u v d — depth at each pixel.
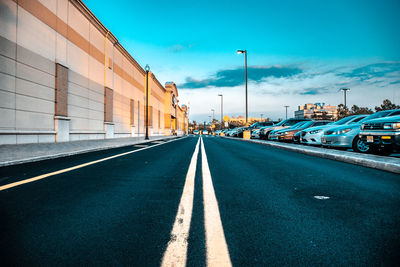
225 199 2.79
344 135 7.81
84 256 1.52
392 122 5.90
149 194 2.97
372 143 6.41
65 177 3.93
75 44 13.16
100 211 2.35
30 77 9.80
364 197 2.91
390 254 1.57
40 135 10.34
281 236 1.83
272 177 4.11
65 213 2.28
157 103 36.28
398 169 4.50
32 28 9.88
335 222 2.11
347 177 4.14
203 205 2.56
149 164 5.46
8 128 8.76
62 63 11.91
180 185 3.46
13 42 8.95
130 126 23.33
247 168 5.04
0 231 1.86
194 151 8.86
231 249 1.62
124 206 2.51
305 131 10.88
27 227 1.95
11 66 8.87
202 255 1.54
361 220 2.16
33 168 4.75
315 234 1.87
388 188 3.37
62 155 6.78
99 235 1.82
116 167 5.00
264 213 2.33
